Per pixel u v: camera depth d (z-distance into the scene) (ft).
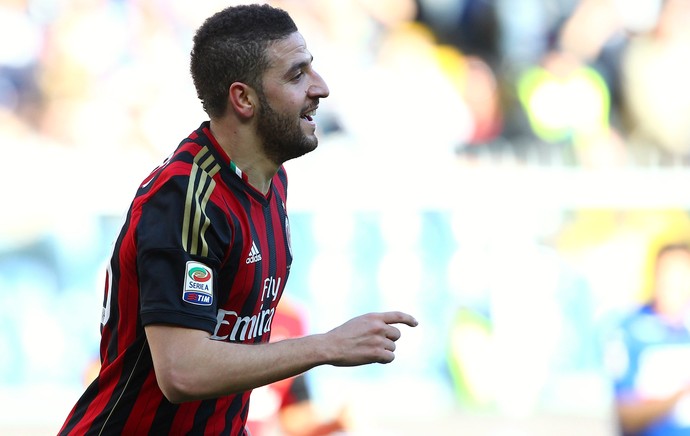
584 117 97.14
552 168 92.48
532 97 97.30
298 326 64.64
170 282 27.55
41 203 84.89
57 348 81.66
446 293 83.76
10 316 81.35
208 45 29.68
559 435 75.92
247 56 29.25
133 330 29.40
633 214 86.79
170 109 94.79
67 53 94.99
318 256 83.46
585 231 86.12
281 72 29.48
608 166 94.27
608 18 100.17
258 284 30.35
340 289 83.10
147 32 96.73
